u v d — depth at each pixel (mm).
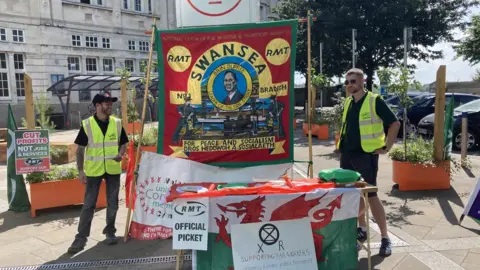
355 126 4379
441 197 6277
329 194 3564
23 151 5688
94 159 4582
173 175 4730
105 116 4754
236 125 4777
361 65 26000
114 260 4238
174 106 4789
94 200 4602
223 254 3549
